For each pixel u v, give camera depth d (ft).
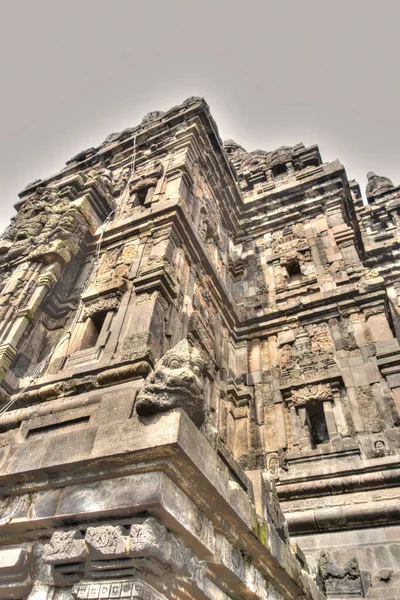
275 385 49.88
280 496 38.81
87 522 19.38
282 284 61.82
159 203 49.55
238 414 48.08
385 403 42.68
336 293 55.47
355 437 41.24
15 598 20.76
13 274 43.11
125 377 28.35
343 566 32.89
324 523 35.68
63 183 54.70
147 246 43.65
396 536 33.42
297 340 53.62
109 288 38.27
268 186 81.10
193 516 19.57
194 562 19.11
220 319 53.98
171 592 18.01
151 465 18.76
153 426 19.52
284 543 26.89
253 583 23.54
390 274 78.38
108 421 22.12
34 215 51.03
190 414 20.44
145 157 66.13
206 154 67.05
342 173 72.59
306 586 27.76
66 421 25.38
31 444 23.91
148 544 16.25
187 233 48.29
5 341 35.47
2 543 22.39
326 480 37.83
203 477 18.78
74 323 38.27
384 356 46.11
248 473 27.73
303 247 65.26
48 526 20.56
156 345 32.50
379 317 50.75
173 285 38.96
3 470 23.22
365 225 101.55
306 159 82.99
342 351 49.39
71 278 44.73
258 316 58.39
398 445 39.11
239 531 21.91
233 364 53.78
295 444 43.50
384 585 31.01
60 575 18.60
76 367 31.76
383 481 35.96
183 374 20.35
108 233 48.65
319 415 47.50
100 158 73.61
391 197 105.19
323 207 70.38
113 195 60.64
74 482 21.09
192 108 69.00
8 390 32.91
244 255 70.08
